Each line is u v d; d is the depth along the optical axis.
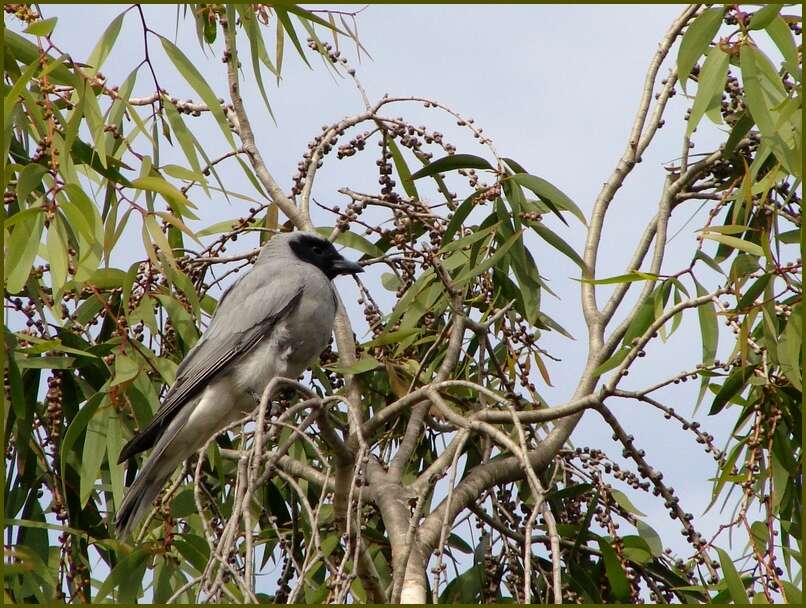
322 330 9.72
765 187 8.25
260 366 9.36
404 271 9.77
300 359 9.78
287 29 8.79
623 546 8.15
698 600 8.04
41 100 7.84
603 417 7.83
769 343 7.99
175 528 8.45
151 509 8.60
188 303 9.28
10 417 8.34
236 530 5.52
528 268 9.34
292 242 10.02
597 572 8.38
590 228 9.93
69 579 7.70
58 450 8.30
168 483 8.97
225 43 9.72
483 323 9.10
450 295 9.07
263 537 8.56
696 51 8.19
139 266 8.81
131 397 8.33
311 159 9.94
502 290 9.73
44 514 8.41
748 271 8.12
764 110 7.96
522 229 8.86
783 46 8.09
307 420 6.99
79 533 7.75
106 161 7.65
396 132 9.48
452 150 9.41
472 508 8.27
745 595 6.92
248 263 10.29
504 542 8.26
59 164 7.41
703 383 8.48
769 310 8.01
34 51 7.61
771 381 8.02
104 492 8.95
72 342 8.41
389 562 8.54
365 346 9.47
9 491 8.29
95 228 7.50
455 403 9.13
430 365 9.47
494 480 8.23
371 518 9.19
